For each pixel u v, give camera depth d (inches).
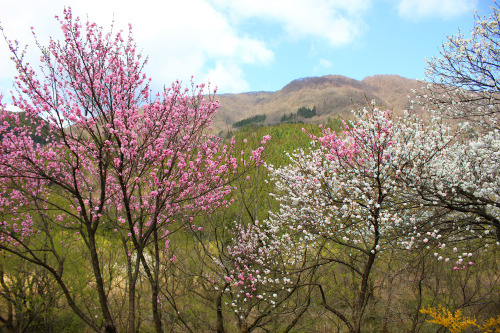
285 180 449.1
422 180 368.8
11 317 499.5
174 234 525.3
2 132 300.2
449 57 374.3
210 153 354.9
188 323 490.6
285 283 370.6
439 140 369.7
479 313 404.5
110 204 369.4
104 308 294.0
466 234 382.6
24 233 441.4
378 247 347.9
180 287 498.6
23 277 494.0
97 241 533.3
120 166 277.3
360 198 383.2
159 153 284.8
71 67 289.9
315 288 458.3
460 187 370.0
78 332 530.3
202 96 347.3
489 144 349.1
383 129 344.2
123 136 267.1
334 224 404.5
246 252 486.6
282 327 464.1
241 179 488.1
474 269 422.9
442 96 390.3
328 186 399.2
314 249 438.9
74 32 280.7
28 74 269.3
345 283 532.1
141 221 323.3
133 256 461.1
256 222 481.4
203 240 488.1
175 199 323.9
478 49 349.4
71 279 505.0
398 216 390.0
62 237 529.0
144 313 523.8
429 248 354.0
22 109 275.3
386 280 490.6
